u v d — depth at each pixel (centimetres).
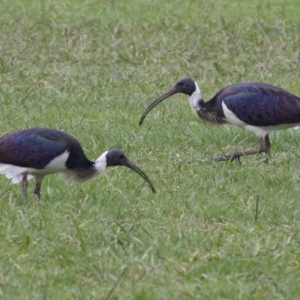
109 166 1403
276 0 2903
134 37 2389
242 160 1612
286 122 1600
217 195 1400
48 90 1995
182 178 1469
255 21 2552
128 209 1325
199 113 1670
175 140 1688
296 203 1376
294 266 1152
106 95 1983
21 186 1430
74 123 1753
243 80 2117
